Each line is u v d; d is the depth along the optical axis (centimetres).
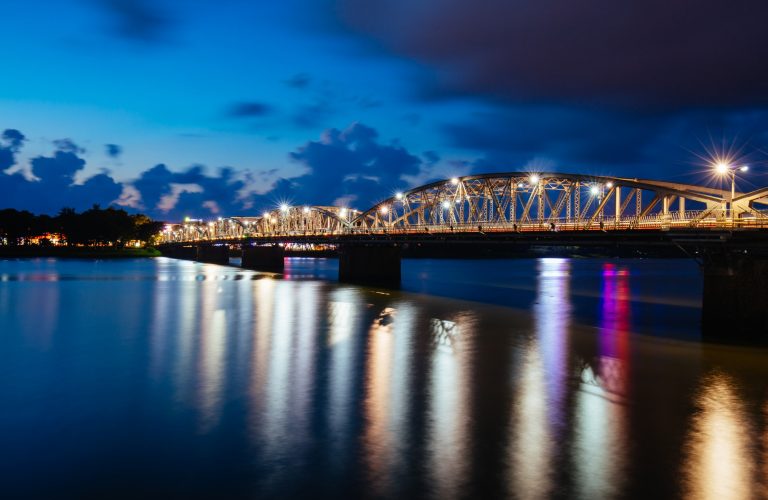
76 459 2036
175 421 2409
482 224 7638
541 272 16362
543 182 7250
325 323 5091
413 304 6669
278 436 2238
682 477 1883
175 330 4706
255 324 5038
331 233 11825
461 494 1784
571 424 2353
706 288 4516
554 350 3831
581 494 1775
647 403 2633
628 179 6197
